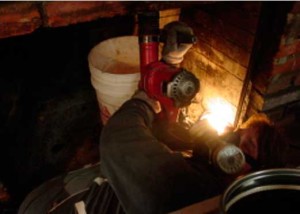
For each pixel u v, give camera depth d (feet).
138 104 4.33
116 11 3.78
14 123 7.30
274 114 5.57
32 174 6.96
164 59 4.89
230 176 3.79
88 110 8.02
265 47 5.05
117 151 3.39
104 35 8.10
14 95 7.35
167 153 3.29
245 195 2.36
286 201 2.44
